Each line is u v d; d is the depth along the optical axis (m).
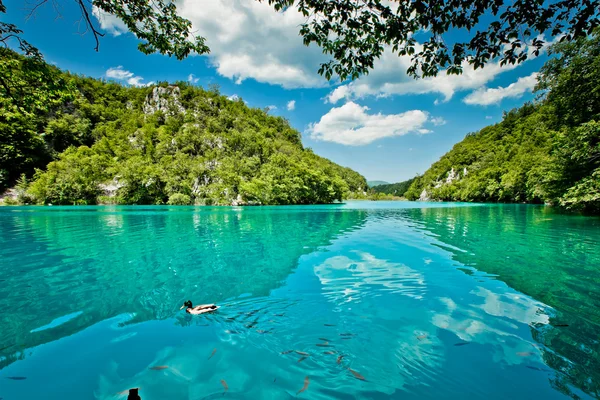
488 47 5.15
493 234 13.80
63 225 17.78
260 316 4.86
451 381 3.12
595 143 21.42
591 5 4.29
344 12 5.45
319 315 4.89
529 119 85.44
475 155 96.88
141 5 7.27
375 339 4.05
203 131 82.12
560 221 18.78
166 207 41.31
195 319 4.75
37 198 44.47
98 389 2.99
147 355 3.65
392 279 6.88
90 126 78.06
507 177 59.91
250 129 93.56
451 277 7.00
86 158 52.81
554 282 6.54
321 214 28.81
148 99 100.75
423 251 10.04
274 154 68.06
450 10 4.96
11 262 8.49
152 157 66.94
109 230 15.57
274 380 3.14
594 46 21.77
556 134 27.64
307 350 3.79
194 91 108.31
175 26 7.95
